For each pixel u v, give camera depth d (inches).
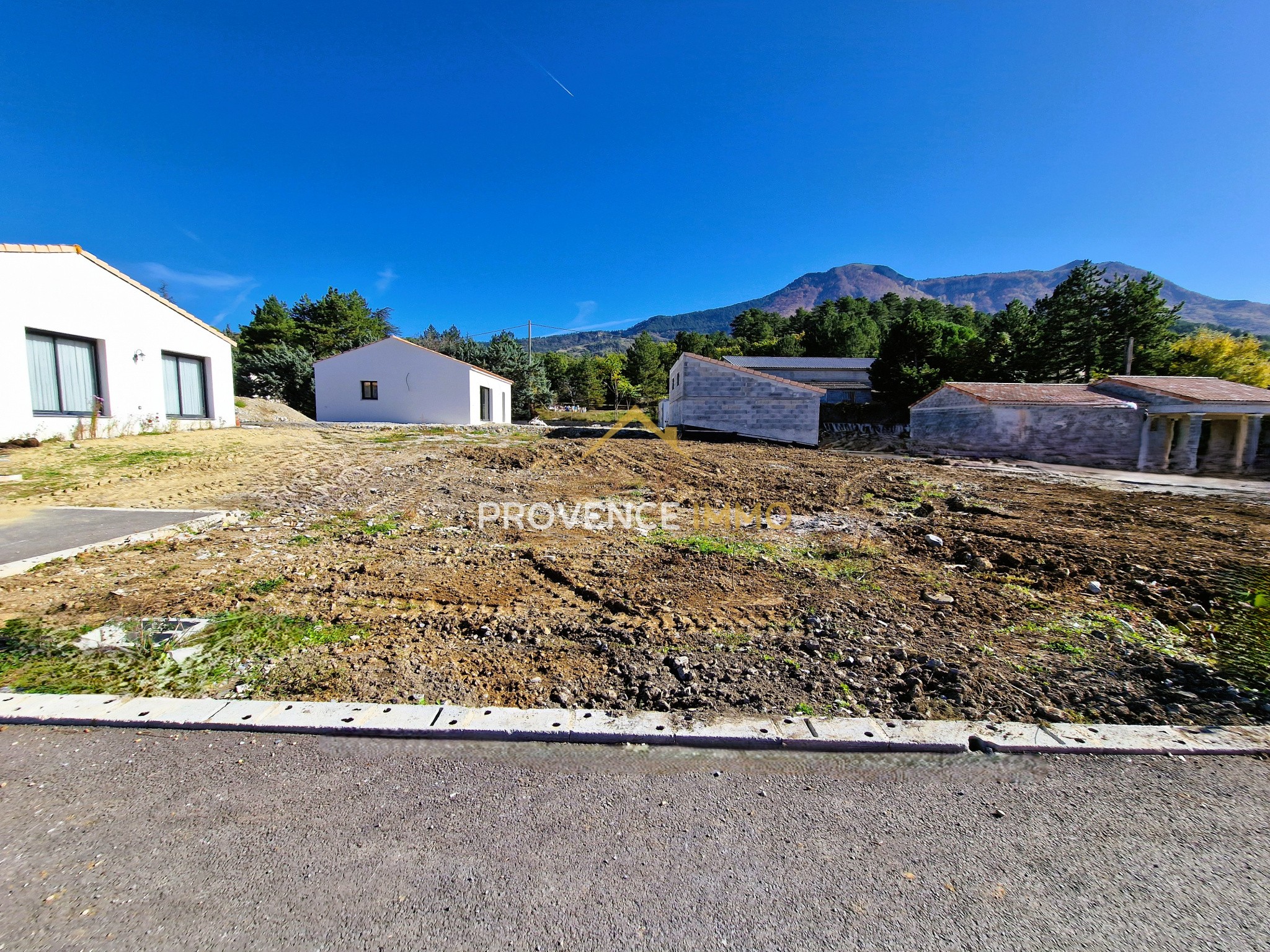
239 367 1226.0
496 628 154.0
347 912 68.7
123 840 79.4
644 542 251.1
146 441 457.1
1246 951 65.1
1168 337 1150.3
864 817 87.0
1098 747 103.9
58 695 115.8
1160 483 511.8
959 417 786.8
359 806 87.2
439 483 380.5
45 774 93.6
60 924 66.1
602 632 151.9
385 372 971.3
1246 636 157.0
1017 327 1315.2
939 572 214.4
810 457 655.8
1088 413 713.0
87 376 464.4
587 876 74.7
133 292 497.4
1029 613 172.6
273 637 146.9
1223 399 651.5
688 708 115.6
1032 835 83.6
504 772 96.5
